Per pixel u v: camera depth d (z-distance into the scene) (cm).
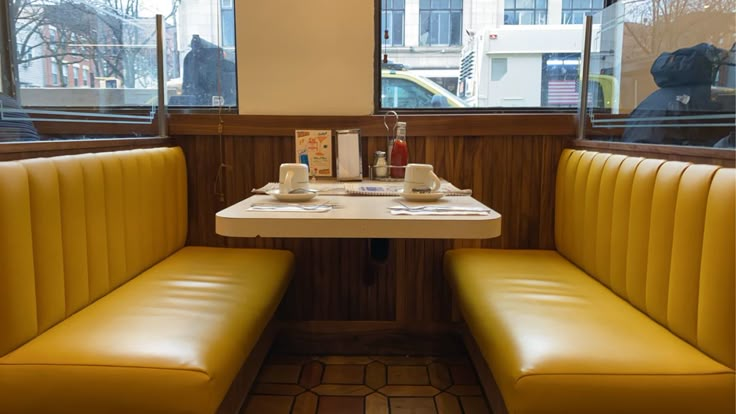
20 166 133
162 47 237
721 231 122
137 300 165
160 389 119
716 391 117
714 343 122
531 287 183
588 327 143
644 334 139
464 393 210
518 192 246
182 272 199
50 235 142
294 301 253
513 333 140
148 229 204
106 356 123
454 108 253
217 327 145
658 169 154
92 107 223
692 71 172
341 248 249
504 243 249
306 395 208
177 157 234
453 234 133
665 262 145
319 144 237
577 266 212
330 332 253
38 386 121
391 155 230
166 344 130
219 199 250
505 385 128
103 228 170
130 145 205
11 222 126
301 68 245
